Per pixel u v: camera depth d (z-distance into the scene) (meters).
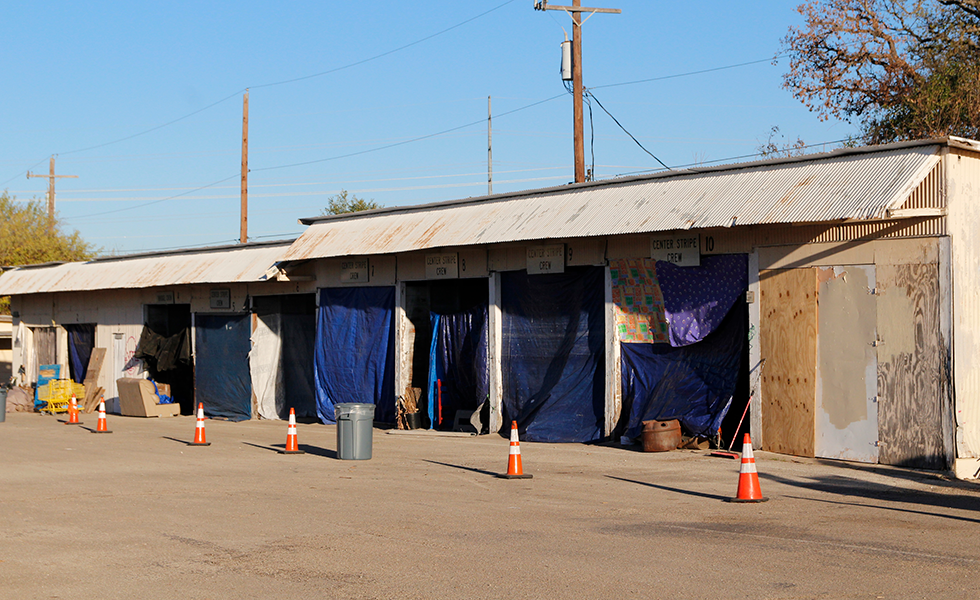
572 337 20.00
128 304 32.19
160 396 30.66
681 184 17.92
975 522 10.01
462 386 22.56
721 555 8.23
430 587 7.17
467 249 21.97
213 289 29.05
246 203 40.34
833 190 15.05
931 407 14.31
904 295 14.64
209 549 8.68
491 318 21.44
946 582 7.20
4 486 13.11
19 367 36.66
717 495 12.10
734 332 17.14
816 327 15.71
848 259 15.34
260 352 28.11
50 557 8.37
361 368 24.61
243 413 28.19
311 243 25.16
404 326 23.61
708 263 17.38
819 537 9.08
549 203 20.23
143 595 7.04
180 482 13.52
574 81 23.41
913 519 10.20
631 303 19.02
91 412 32.62
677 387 17.86
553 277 20.38
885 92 31.78
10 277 37.66
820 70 32.69
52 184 61.16
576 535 9.24
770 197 15.90
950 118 30.41
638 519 10.23
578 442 19.44
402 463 16.03
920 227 14.48
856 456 15.14
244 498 11.91
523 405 20.78
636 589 7.04
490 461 16.28
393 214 24.22
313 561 8.12
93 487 12.98
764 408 16.42
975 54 31.61
